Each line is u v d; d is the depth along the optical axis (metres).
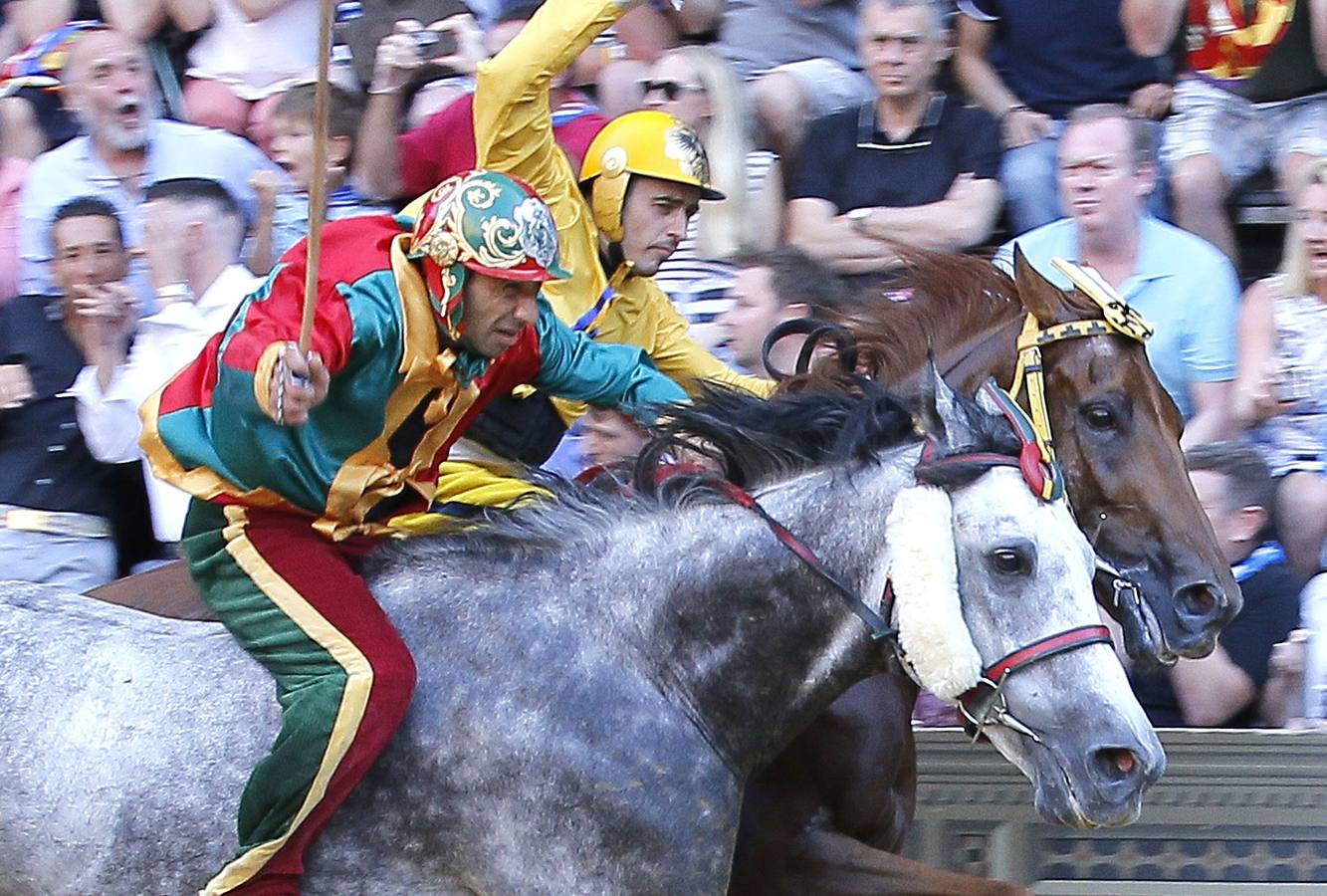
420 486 6.09
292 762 5.49
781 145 9.91
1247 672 8.66
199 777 5.63
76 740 5.70
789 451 5.95
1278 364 9.34
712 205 9.56
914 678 5.62
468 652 5.77
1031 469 5.58
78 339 9.29
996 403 5.78
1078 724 5.39
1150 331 6.70
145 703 5.73
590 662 5.77
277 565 5.76
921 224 9.59
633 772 5.68
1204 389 9.33
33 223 9.84
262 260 9.84
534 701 5.70
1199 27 10.27
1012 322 6.87
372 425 5.80
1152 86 10.08
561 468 8.45
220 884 5.51
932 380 5.69
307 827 5.54
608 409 6.92
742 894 6.78
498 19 10.09
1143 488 6.59
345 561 5.95
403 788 5.67
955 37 9.90
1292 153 9.90
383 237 5.80
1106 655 5.46
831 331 6.91
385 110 9.74
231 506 5.82
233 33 10.31
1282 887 8.09
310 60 10.41
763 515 5.84
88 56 9.88
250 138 10.15
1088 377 6.65
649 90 9.80
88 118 9.89
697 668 5.83
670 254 7.50
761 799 6.75
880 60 9.68
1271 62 10.12
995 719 5.52
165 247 9.40
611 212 7.37
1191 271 9.39
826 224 9.68
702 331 9.29
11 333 9.33
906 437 5.84
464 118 9.43
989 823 8.09
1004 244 9.74
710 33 10.33
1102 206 9.37
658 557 5.88
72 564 9.12
